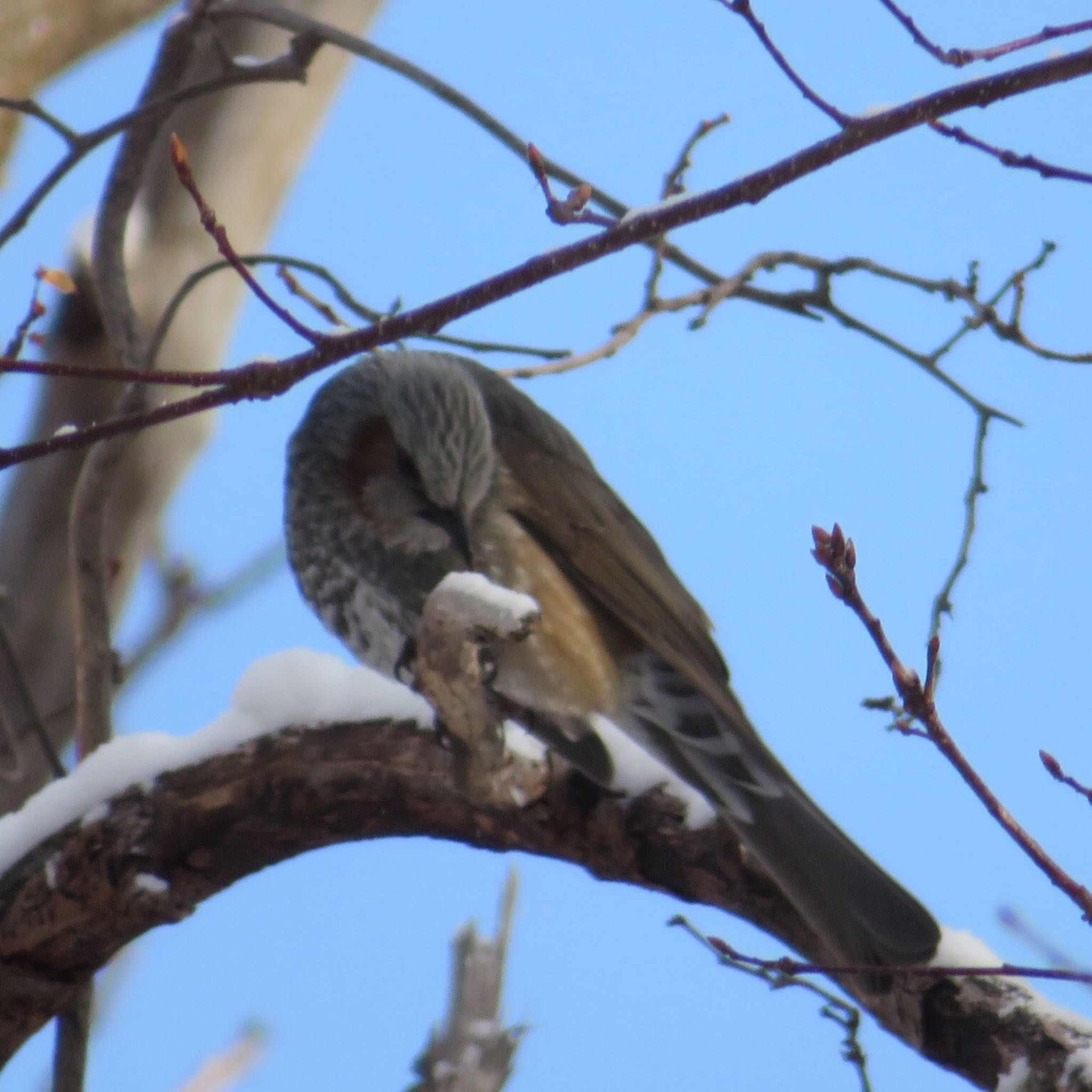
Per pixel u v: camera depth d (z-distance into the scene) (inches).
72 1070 410.3
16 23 570.6
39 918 371.6
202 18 465.1
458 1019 396.2
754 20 302.2
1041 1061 321.1
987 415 452.1
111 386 595.5
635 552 460.1
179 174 292.0
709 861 371.6
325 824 369.1
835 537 284.8
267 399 299.7
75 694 566.6
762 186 298.0
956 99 294.4
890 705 336.2
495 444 463.5
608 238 298.5
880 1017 340.5
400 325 297.1
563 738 373.1
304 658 375.9
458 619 319.9
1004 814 289.1
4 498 590.9
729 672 461.7
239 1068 461.1
